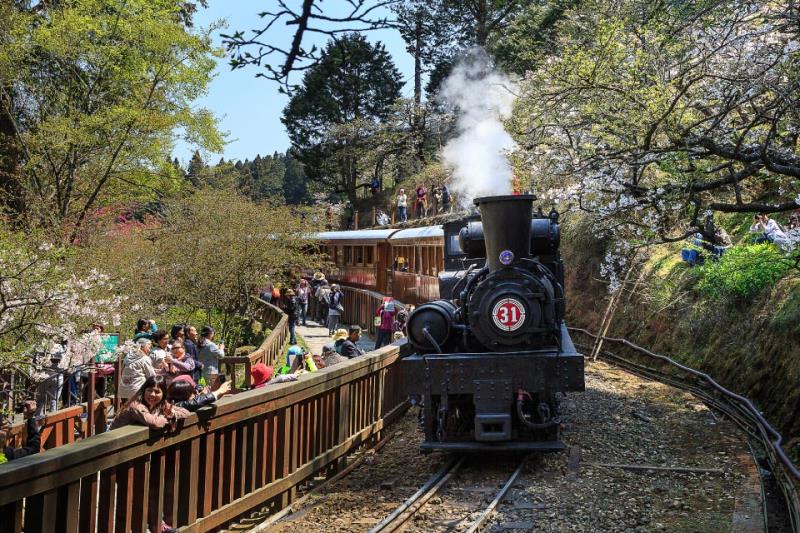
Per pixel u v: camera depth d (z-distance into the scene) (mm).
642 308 17031
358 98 43000
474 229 10945
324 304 26500
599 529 6609
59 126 16781
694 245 14984
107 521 5105
